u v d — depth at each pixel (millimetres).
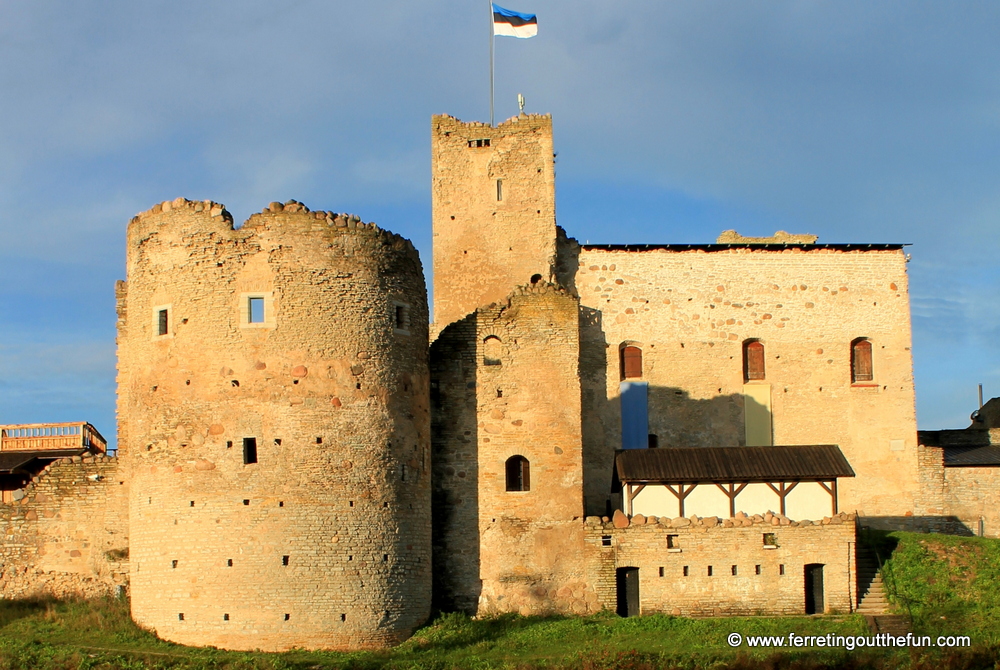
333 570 36688
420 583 39312
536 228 50625
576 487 42938
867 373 51625
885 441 50938
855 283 51938
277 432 37031
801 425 50875
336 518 37031
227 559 36281
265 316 37688
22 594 41938
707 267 51656
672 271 51469
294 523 36594
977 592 40531
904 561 42750
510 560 42406
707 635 37750
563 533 42562
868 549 43812
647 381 50656
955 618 38938
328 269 38281
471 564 42406
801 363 51250
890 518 50281
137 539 37906
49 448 49812
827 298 51781
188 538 36688
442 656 35906
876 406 51188
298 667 34125
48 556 42188
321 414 37438
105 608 39656
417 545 39312
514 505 42781
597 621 39781
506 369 43719
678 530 41531
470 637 38094
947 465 50812
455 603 42125
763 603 40906
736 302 51438
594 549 41844
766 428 50688
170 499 37094
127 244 40375
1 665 34844
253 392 37250
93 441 50969
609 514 49188
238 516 36500
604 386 50438
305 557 36500
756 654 35156
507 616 40906
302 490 36844
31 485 42656
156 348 38281
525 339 43938
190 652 35344
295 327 37719
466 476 42969
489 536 42594
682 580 41219
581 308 50906
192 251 38219
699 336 51094
